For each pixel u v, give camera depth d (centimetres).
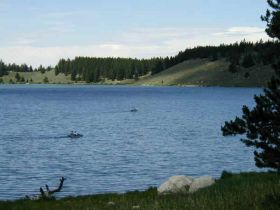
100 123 12619
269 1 1545
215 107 19288
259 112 1542
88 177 5197
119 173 5447
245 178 2770
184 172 5525
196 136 9438
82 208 2492
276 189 2012
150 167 5853
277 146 1543
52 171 5581
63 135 9662
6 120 13388
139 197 2986
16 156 6812
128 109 18512
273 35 1533
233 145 7994
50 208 2658
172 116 15038
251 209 1641
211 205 1794
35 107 19662
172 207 1870
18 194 4347
